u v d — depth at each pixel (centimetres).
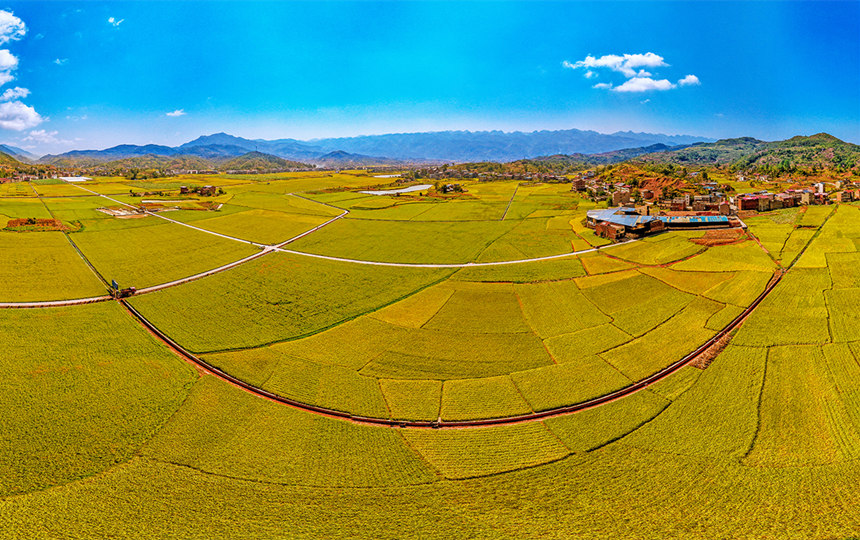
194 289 8669
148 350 6216
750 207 13375
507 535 3375
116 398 5106
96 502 3697
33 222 13525
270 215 16800
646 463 4044
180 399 5112
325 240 12825
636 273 8925
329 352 6206
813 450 4075
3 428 4553
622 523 3444
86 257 10581
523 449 4303
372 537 3388
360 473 4031
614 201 16150
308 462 4162
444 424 4703
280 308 7775
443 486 3872
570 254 10600
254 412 4900
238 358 6038
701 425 4494
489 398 5112
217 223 15088
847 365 5312
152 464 4128
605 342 6275
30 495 3756
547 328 6819
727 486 3734
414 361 5938
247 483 3906
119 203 18675
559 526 3444
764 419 4528
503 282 8888
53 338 6481
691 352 5850
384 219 16212
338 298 8244
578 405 4944
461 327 6938
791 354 5628
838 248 9225
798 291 7394
